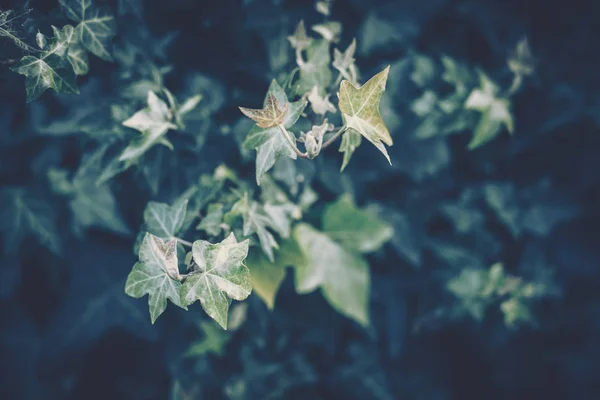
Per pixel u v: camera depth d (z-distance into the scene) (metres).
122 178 0.70
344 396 0.82
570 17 0.81
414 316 0.84
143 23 0.69
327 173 0.75
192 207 0.66
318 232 0.73
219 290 0.56
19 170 0.71
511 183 0.84
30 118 0.69
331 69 0.68
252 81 0.72
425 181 0.81
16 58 0.59
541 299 0.91
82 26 0.62
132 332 0.72
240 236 0.64
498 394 0.92
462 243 0.83
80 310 0.71
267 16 0.71
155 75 0.68
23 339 0.73
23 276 0.72
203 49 0.72
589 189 0.86
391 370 0.87
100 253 0.72
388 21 0.76
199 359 0.77
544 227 0.84
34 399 0.74
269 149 0.57
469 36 0.79
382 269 0.81
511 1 0.79
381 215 0.79
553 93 0.82
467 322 0.88
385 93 0.76
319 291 0.79
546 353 0.94
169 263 0.56
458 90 0.77
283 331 0.79
